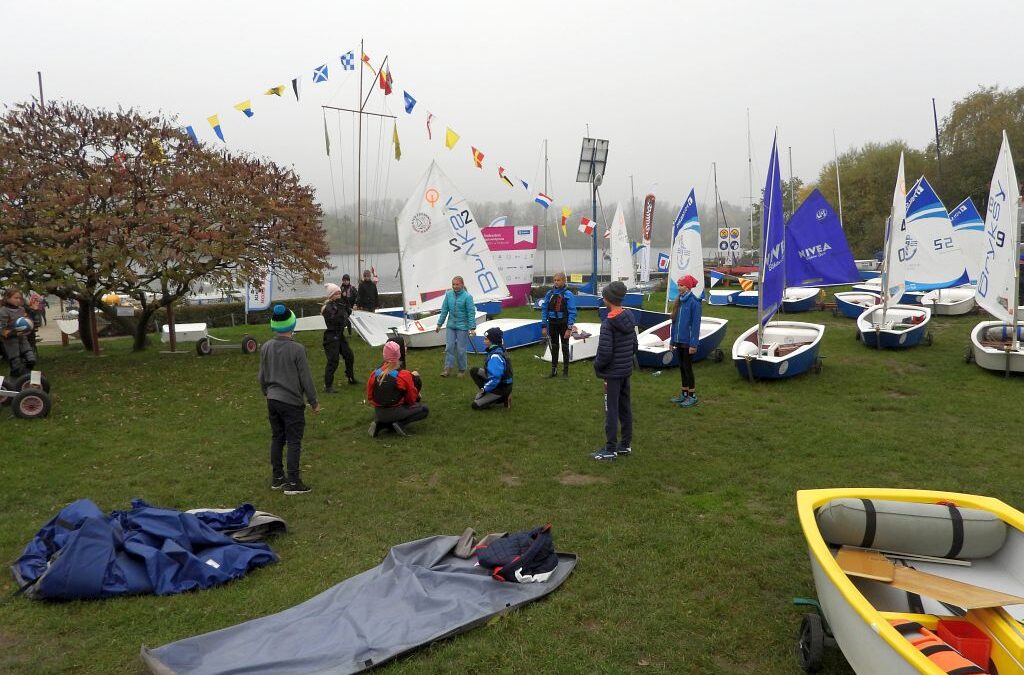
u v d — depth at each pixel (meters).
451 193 13.96
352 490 6.63
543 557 4.73
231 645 3.89
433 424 8.86
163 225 13.14
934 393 10.16
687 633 4.05
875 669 3.12
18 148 12.70
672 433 8.30
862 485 6.44
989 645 3.33
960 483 6.45
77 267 12.90
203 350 15.03
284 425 6.67
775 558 4.98
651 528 5.54
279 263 15.25
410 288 13.89
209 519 5.42
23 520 5.92
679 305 9.61
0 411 9.61
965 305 19.05
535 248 24.06
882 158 48.44
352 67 14.95
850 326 17.81
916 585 3.63
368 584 4.57
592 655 3.82
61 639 4.05
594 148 22.52
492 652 3.84
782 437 8.03
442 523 5.78
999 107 43.06
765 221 10.26
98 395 10.77
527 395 10.35
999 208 11.52
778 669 3.72
